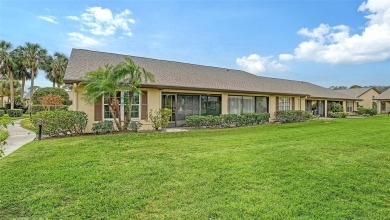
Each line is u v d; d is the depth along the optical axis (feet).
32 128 45.03
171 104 50.67
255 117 57.82
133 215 11.19
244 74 80.12
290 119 65.26
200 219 10.82
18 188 14.32
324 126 53.67
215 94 56.70
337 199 13.05
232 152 24.29
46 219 10.82
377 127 51.13
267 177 16.37
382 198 13.32
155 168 18.42
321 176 16.67
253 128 48.67
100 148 25.96
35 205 12.14
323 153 24.02
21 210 11.68
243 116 54.95
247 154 23.35
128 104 40.34
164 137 34.99
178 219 10.82
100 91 35.83
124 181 15.53
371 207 12.19
